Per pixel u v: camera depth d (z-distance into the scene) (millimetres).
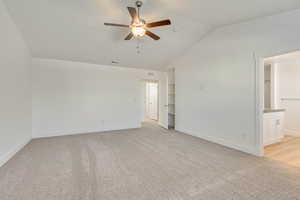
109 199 1729
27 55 3834
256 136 2969
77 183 2037
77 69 4824
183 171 2381
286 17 2518
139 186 1982
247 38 3072
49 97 4469
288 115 4488
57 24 3127
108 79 5270
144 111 7699
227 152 3168
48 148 3424
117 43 3982
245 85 3133
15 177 2180
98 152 3184
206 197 1772
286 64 4566
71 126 4742
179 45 4371
